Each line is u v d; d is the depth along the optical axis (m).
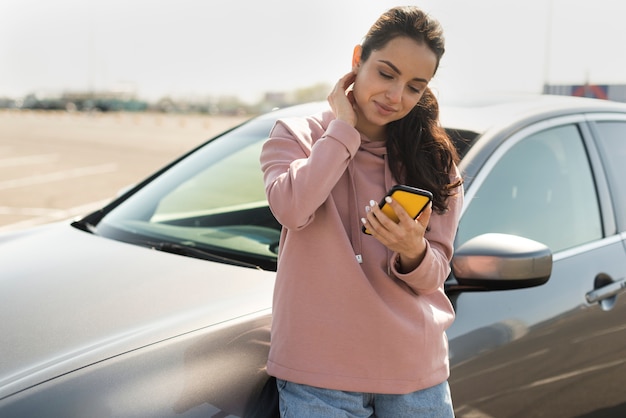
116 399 1.41
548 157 2.47
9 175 11.57
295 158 1.49
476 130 2.33
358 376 1.44
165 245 2.28
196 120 38.31
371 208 1.39
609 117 2.80
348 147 1.39
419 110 1.57
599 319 2.32
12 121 29.64
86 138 20.19
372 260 1.48
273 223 2.32
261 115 3.01
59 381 1.42
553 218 2.39
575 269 2.32
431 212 1.55
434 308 1.56
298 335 1.45
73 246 2.30
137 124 30.42
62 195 9.54
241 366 1.57
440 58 1.47
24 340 1.62
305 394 1.46
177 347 1.53
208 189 2.58
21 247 2.33
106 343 1.56
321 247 1.45
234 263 2.10
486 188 2.20
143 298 1.80
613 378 2.42
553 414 2.20
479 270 1.90
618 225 2.61
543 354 2.12
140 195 2.70
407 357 1.46
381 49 1.43
